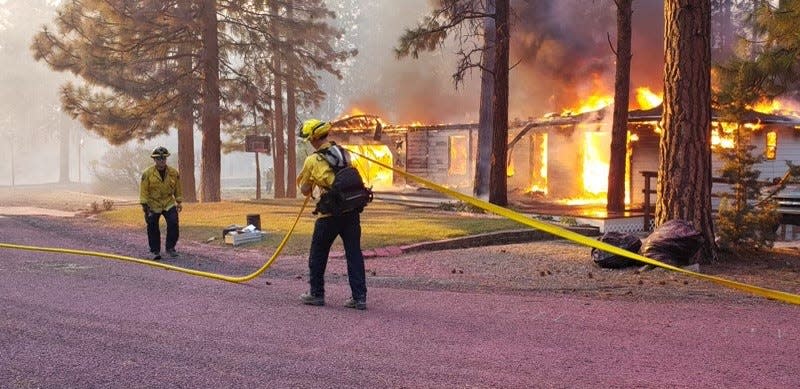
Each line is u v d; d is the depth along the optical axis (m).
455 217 18.20
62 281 8.60
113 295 7.71
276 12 29.48
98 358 5.22
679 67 11.34
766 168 22.03
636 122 22.53
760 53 13.80
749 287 4.52
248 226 13.62
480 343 5.75
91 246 12.87
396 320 6.61
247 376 4.83
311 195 7.51
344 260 11.23
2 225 16.92
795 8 12.74
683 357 5.36
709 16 11.37
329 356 5.34
